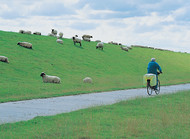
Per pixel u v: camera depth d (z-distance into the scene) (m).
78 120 10.33
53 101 16.72
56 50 51.50
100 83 31.84
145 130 9.02
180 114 11.73
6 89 21.83
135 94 21.31
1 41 46.69
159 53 84.81
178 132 8.82
